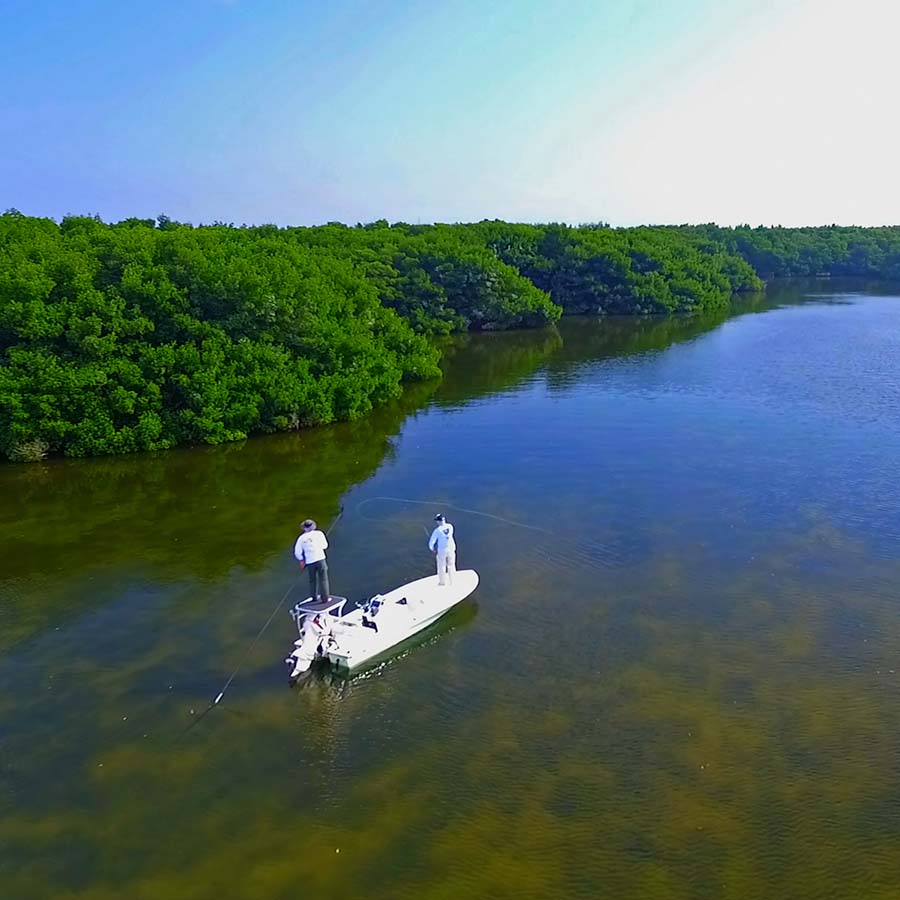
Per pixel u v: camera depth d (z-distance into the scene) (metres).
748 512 28.48
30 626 21.66
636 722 16.97
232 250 47.19
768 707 17.34
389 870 13.28
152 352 38.66
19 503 31.58
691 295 98.50
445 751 16.25
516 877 13.07
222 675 19.19
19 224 51.28
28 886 13.09
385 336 54.75
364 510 30.03
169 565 25.39
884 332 74.81
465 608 22.17
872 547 25.27
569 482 32.44
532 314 86.00
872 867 13.14
